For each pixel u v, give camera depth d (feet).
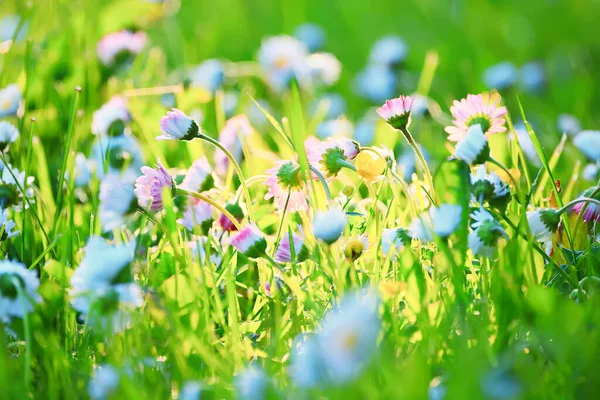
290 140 3.44
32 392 3.10
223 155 3.77
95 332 3.17
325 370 2.98
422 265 3.28
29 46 3.79
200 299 3.24
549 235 3.23
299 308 3.23
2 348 3.11
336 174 3.34
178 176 3.56
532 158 3.92
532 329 3.13
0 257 3.39
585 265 3.31
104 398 3.05
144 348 3.14
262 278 3.29
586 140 3.65
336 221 3.19
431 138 4.10
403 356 3.10
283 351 3.15
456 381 2.99
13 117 3.89
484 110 3.32
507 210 3.39
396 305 3.18
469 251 3.32
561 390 3.05
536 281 3.23
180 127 3.34
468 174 3.23
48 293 3.19
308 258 3.29
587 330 3.10
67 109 3.99
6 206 3.37
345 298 3.14
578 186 3.74
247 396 3.01
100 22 4.40
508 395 2.98
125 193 3.24
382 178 3.37
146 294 3.22
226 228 3.43
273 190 3.35
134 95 4.04
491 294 3.20
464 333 3.08
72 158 3.70
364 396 2.99
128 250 3.15
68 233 3.41
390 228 3.37
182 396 3.05
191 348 3.14
